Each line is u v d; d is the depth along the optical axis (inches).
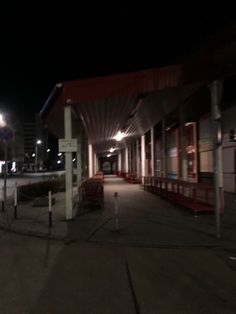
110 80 403.5
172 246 314.7
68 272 242.1
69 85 397.7
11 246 326.0
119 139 1189.1
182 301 186.5
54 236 363.9
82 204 576.1
